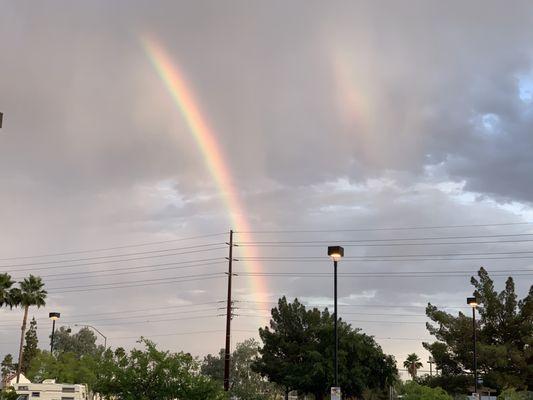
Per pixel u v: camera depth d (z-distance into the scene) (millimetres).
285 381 86062
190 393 28281
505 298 89625
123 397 27984
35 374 83875
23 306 75062
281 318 95500
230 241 61500
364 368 80625
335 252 31031
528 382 85125
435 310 92125
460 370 89312
